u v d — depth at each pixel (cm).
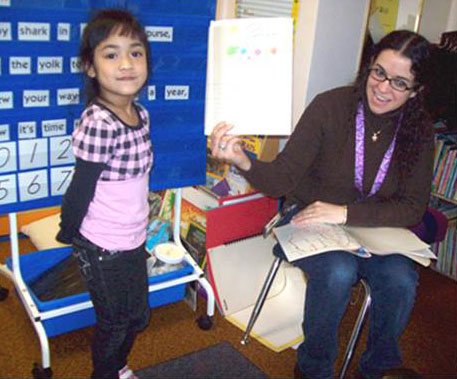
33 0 141
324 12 203
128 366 174
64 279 188
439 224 202
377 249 157
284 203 199
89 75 135
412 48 145
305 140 165
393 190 169
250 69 158
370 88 155
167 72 172
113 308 144
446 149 242
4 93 145
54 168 162
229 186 226
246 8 229
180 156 187
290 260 153
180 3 165
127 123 134
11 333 185
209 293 193
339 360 188
